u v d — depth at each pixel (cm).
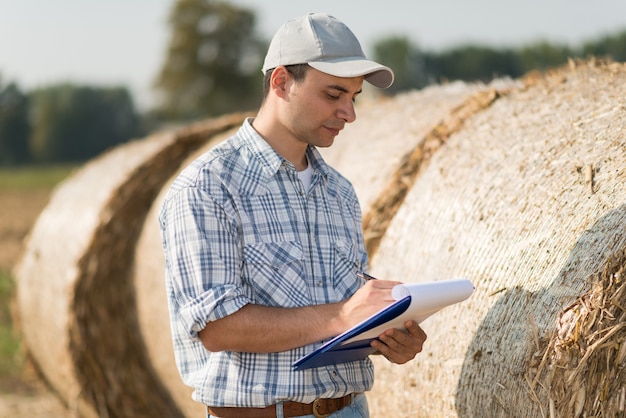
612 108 316
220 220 265
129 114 7831
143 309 587
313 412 271
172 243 267
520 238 305
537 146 332
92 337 607
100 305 611
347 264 285
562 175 307
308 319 259
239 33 6059
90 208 628
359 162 451
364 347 268
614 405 257
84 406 611
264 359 267
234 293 257
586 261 271
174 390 565
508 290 298
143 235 592
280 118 277
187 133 634
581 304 265
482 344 303
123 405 607
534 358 275
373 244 398
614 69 351
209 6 5997
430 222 363
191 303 259
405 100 505
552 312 274
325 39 267
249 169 275
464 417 309
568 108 338
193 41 6000
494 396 293
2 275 1323
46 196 3275
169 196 273
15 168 7056
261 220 271
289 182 278
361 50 277
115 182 621
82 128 7700
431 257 352
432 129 408
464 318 318
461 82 494
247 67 6119
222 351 269
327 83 266
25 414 688
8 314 1086
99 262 609
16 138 7562
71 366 607
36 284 671
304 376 265
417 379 339
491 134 367
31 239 706
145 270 581
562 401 265
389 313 244
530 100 369
